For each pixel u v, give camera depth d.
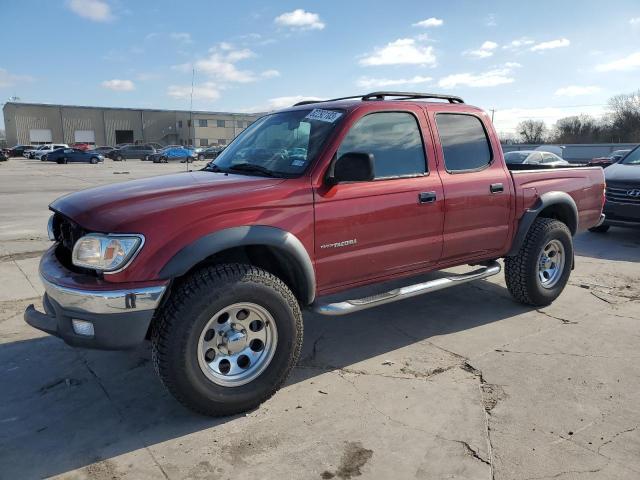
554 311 5.10
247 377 3.20
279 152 3.79
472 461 2.73
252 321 3.25
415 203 3.91
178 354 2.93
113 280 2.83
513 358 4.01
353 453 2.82
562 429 3.02
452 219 4.20
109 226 2.86
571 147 49.78
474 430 3.02
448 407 3.28
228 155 4.26
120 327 2.85
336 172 3.34
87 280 2.89
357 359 4.03
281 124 4.08
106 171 30.88
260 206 3.18
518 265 4.91
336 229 3.50
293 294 3.49
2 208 12.41
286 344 3.28
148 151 52.03
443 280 4.29
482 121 4.61
